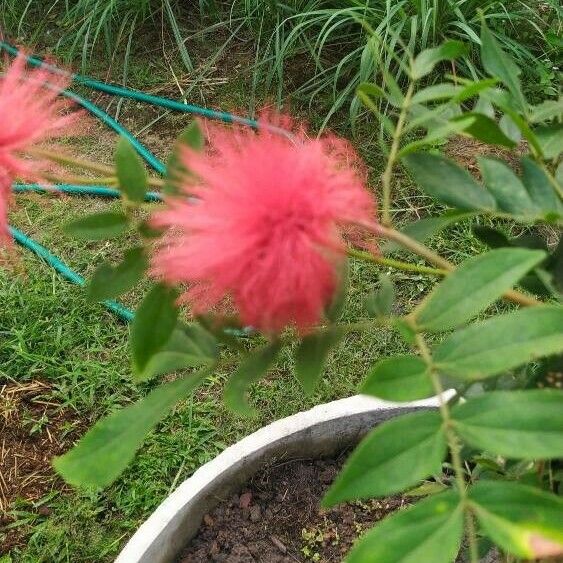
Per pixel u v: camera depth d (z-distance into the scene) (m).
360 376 0.58
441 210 0.71
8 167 0.20
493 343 0.16
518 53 0.78
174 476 0.53
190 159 0.19
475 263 0.18
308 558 0.44
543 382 0.21
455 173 0.22
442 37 0.79
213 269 0.17
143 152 0.78
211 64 0.87
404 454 0.16
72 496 0.52
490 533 0.15
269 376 0.58
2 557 0.49
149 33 0.92
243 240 0.17
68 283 0.65
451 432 0.16
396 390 0.17
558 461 0.23
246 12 0.86
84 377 0.59
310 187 0.18
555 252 0.22
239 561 0.43
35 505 0.51
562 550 0.14
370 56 0.72
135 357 0.19
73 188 0.73
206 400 0.57
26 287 0.64
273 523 0.44
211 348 0.23
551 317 0.16
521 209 0.21
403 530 0.15
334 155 0.22
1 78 0.22
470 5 0.81
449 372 0.17
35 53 0.90
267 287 0.17
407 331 0.18
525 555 0.14
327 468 0.46
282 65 0.81
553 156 0.21
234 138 0.20
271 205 0.17
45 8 0.96
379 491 0.15
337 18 0.84
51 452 0.54
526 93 0.78
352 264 0.65
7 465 0.54
